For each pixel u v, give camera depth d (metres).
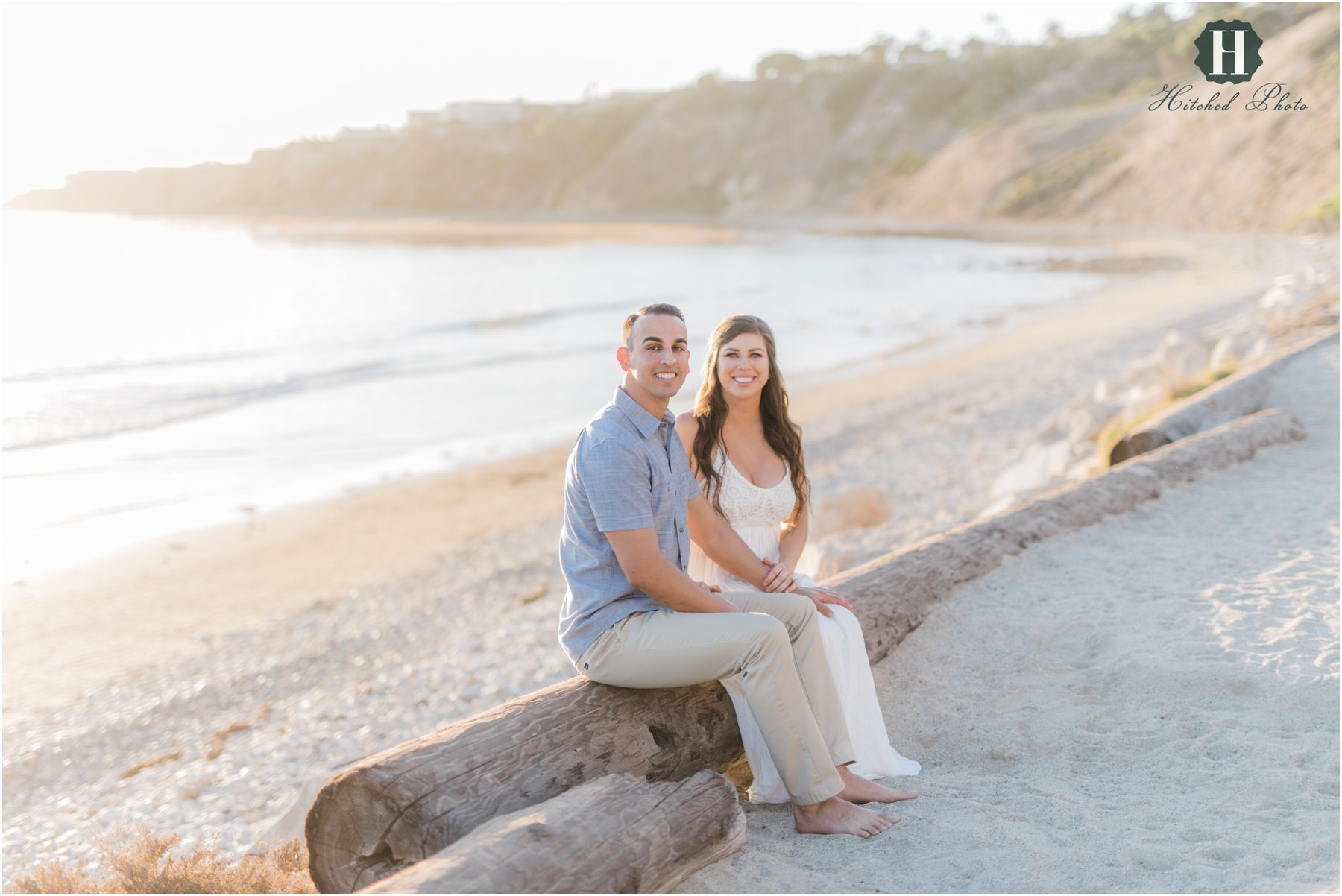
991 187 92.69
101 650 8.55
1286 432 8.55
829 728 3.52
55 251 68.56
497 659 7.53
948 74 139.75
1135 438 8.41
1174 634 4.74
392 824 2.93
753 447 4.13
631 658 3.35
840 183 133.62
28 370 22.98
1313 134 56.88
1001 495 9.72
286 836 4.58
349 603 9.47
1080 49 129.62
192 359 24.77
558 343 26.92
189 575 10.42
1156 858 3.06
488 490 13.35
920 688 4.56
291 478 14.12
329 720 6.76
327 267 58.03
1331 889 2.72
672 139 160.75
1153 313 25.53
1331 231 42.88
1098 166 81.44
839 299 36.59
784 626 3.39
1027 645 4.82
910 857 3.19
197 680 7.88
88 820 5.65
